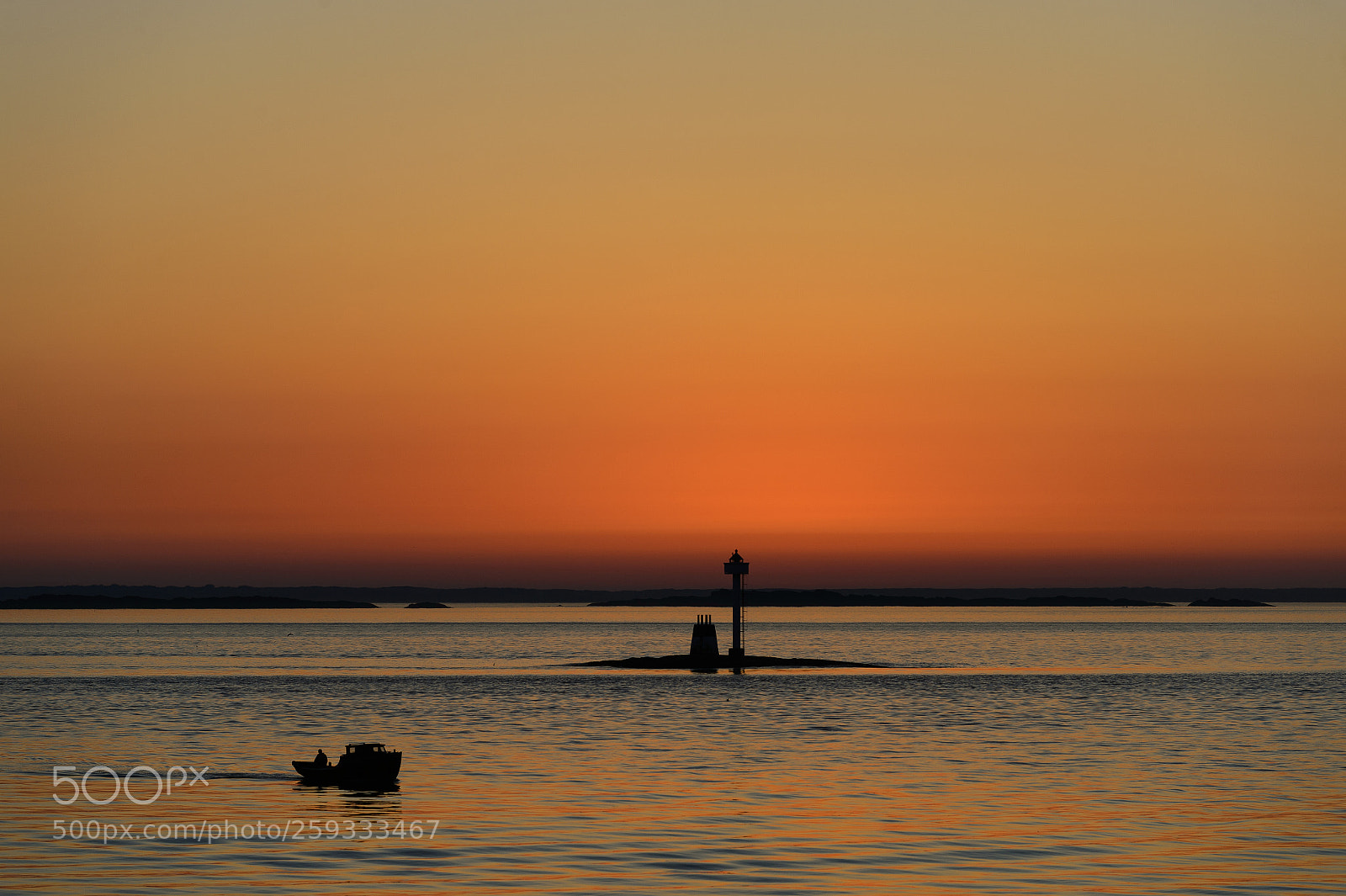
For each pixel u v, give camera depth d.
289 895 75.12
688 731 167.12
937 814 101.38
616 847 88.38
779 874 80.69
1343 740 155.38
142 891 76.06
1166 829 95.25
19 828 95.75
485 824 97.19
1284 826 96.44
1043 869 82.31
